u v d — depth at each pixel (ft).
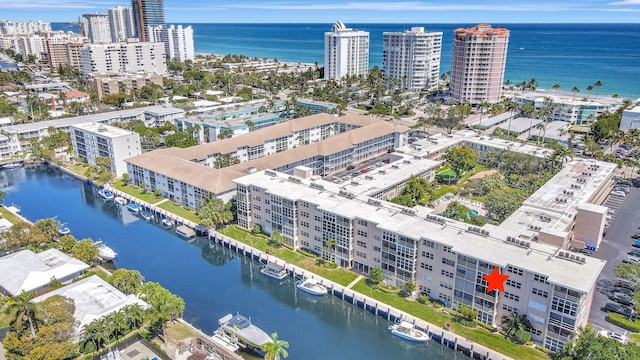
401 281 368.48
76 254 402.31
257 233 469.16
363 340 332.39
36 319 287.89
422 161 590.96
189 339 316.40
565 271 299.38
